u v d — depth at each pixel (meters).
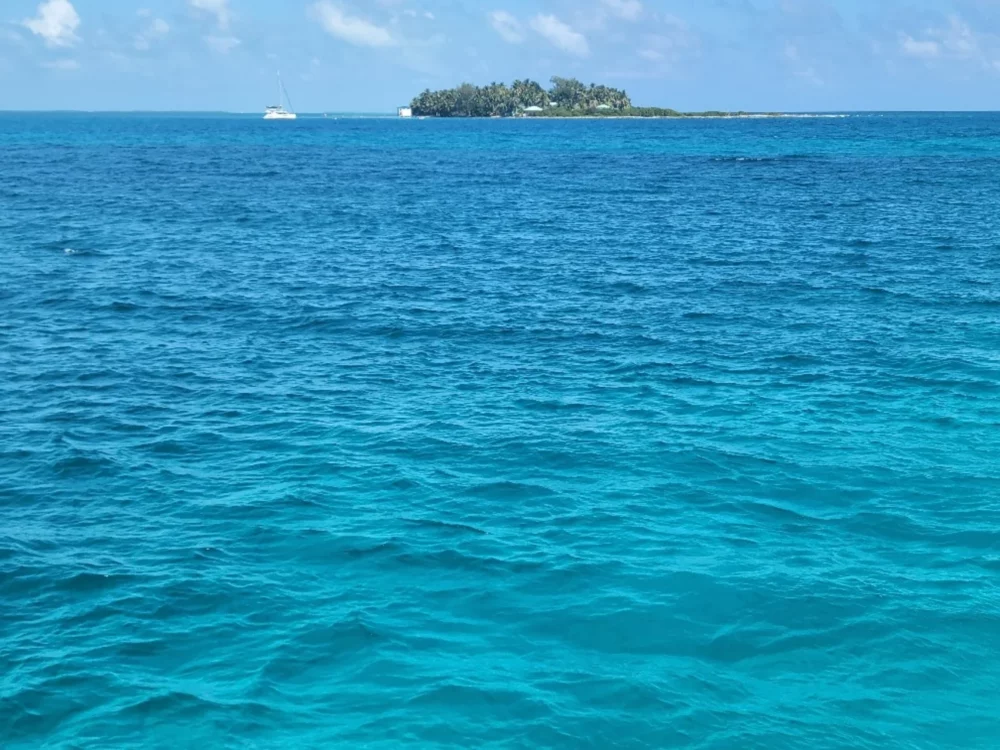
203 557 13.71
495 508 15.33
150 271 35.50
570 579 13.08
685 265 37.34
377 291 32.34
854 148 122.12
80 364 23.58
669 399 20.78
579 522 14.83
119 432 18.89
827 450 17.73
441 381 22.28
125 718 10.22
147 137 164.12
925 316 28.14
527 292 32.28
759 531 14.57
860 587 12.88
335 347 25.34
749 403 20.45
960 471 16.75
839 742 9.98
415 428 19.00
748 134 175.25
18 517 15.05
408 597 12.64
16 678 10.83
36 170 81.69
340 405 20.53
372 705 10.47
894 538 14.36
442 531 14.48
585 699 10.59
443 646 11.55
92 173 79.88
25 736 9.94
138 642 11.59
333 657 11.31
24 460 17.42
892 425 19.05
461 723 10.18
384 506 15.41
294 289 32.62
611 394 21.20
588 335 26.39
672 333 26.53
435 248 41.72
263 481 16.44
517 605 12.45
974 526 14.70
